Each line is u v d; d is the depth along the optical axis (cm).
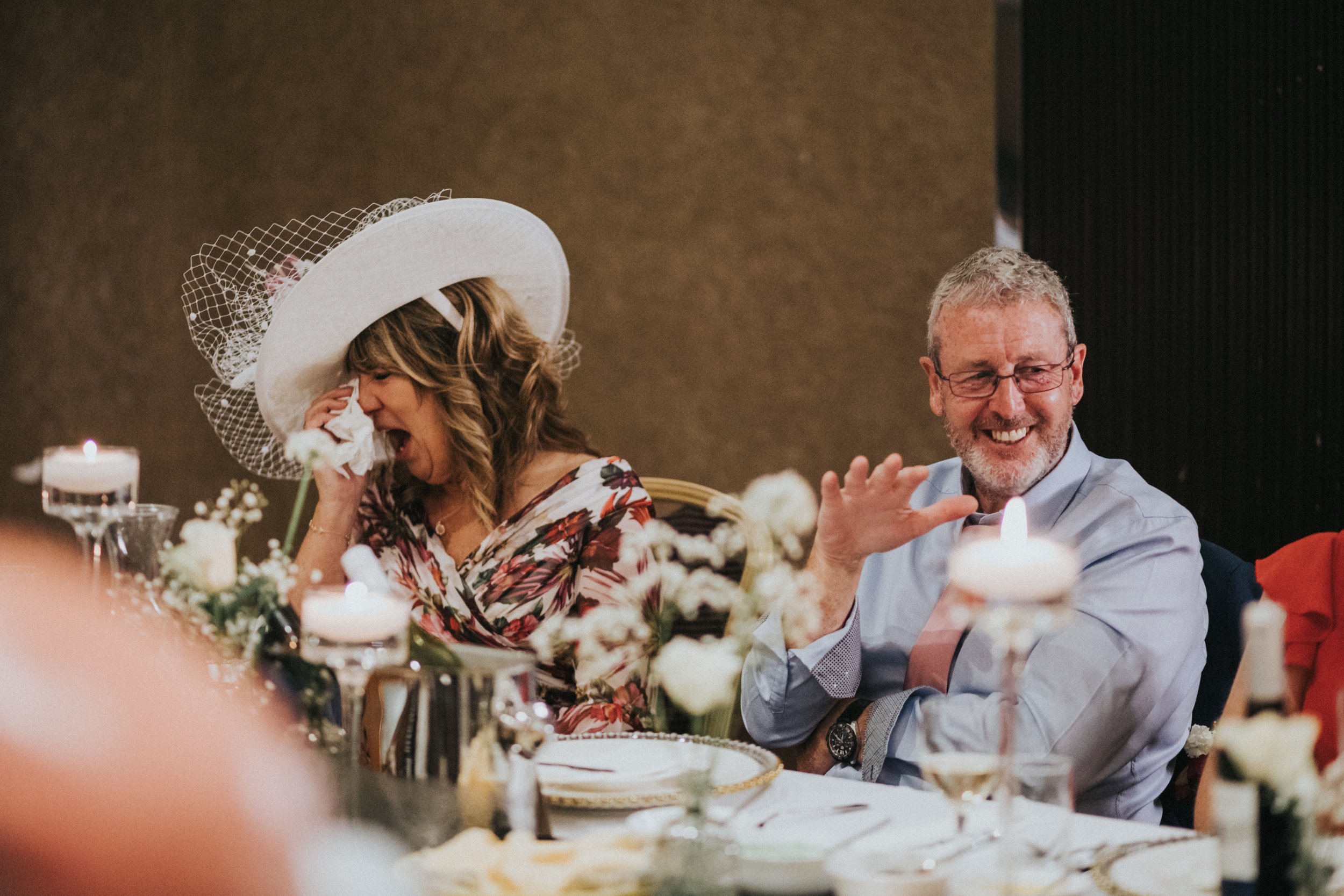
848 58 374
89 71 525
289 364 227
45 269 547
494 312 223
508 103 416
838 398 376
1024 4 358
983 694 193
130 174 509
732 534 218
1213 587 201
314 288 217
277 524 448
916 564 209
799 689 189
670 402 395
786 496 104
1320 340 347
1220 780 85
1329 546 171
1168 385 356
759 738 194
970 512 170
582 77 404
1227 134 350
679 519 245
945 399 207
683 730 181
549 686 203
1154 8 351
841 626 186
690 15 390
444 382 216
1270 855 83
